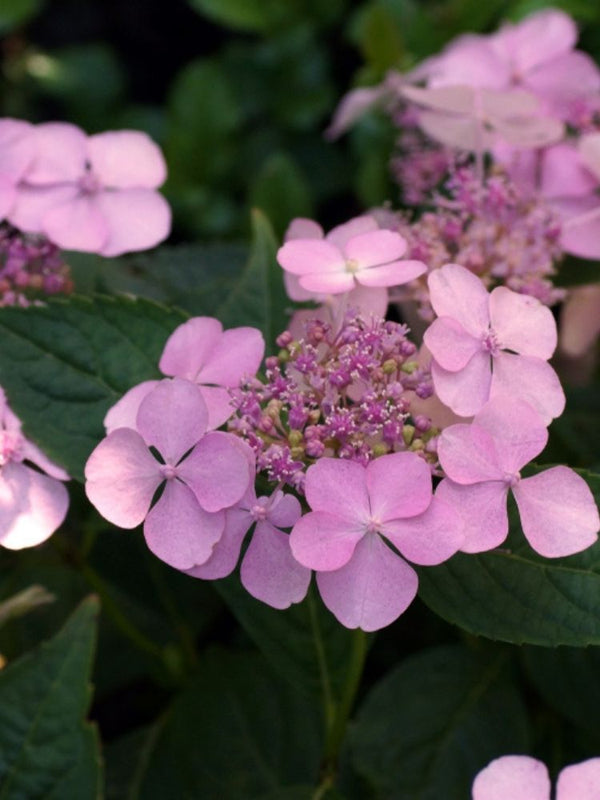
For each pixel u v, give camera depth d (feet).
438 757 1.54
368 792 1.57
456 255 1.49
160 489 1.31
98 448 1.25
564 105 1.71
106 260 1.69
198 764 1.55
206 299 1.59
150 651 1.62
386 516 1.22
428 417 1.30
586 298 1.62
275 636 1.40
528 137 1.57
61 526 1.54
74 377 1.35
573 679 1.57
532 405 1.27
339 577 1.23
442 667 1.58
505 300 1.28
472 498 1.23
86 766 1.29
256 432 1.27
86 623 1.31
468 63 1.72
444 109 1.59
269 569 1.25
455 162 1.65
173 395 1.25
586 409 1.65
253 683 1.58
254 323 1.43
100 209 1.50
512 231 1.50
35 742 1.30
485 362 1.27
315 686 1.43
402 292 1.47
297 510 1.24
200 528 1.25
